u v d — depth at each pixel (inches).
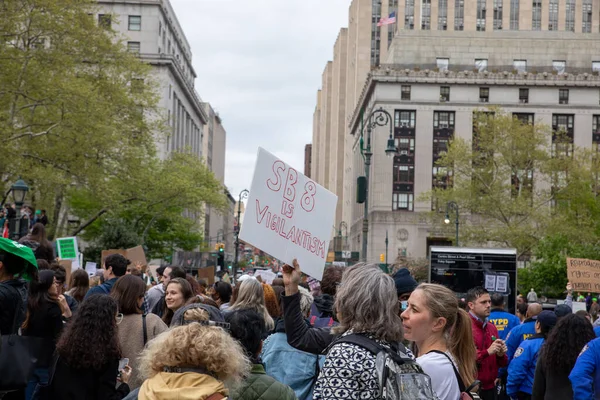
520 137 2364.7
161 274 644.1
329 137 6496.1
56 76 1445.6
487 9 4399.6
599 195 2268.7
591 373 274.5
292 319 232.4
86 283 422.3
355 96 4648.1
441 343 209.3
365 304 182.9
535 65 3499.0
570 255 1919.3
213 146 6815.9
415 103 3380.9
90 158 1524.4
